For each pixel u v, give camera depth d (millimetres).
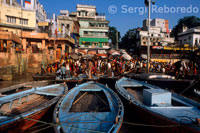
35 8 26812
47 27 28094
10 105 6156
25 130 4973
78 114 5121
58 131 3967
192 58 16938
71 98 6789
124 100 7316
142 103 6359
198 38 35406
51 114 6570
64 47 24688
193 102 5863
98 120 4730
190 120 4320
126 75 14719
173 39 39406
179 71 13508
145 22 44719
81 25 38156
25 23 25984
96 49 37719
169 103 6012
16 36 19359
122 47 52906
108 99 6684
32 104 6840
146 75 13031
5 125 4258
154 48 33000
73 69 15891
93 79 12898
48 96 8031
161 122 4727
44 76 12836
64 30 25938
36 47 24797
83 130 4145
